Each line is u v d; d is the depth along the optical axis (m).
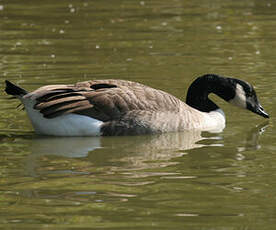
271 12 29.83
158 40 24.25
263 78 18.75
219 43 23.62
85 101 13.61
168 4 32.59
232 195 10.02
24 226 8.84
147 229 8.73
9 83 13.41
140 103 13.98
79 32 26.02
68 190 10.28
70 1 33.72
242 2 32.88
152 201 9.77
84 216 9.20
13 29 26.67
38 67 20.25
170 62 20.81
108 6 32.19
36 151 12.70
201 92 15.70
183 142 13.49
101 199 9.84
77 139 13.64
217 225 8.86
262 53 21.95
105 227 8.79
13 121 15.14
